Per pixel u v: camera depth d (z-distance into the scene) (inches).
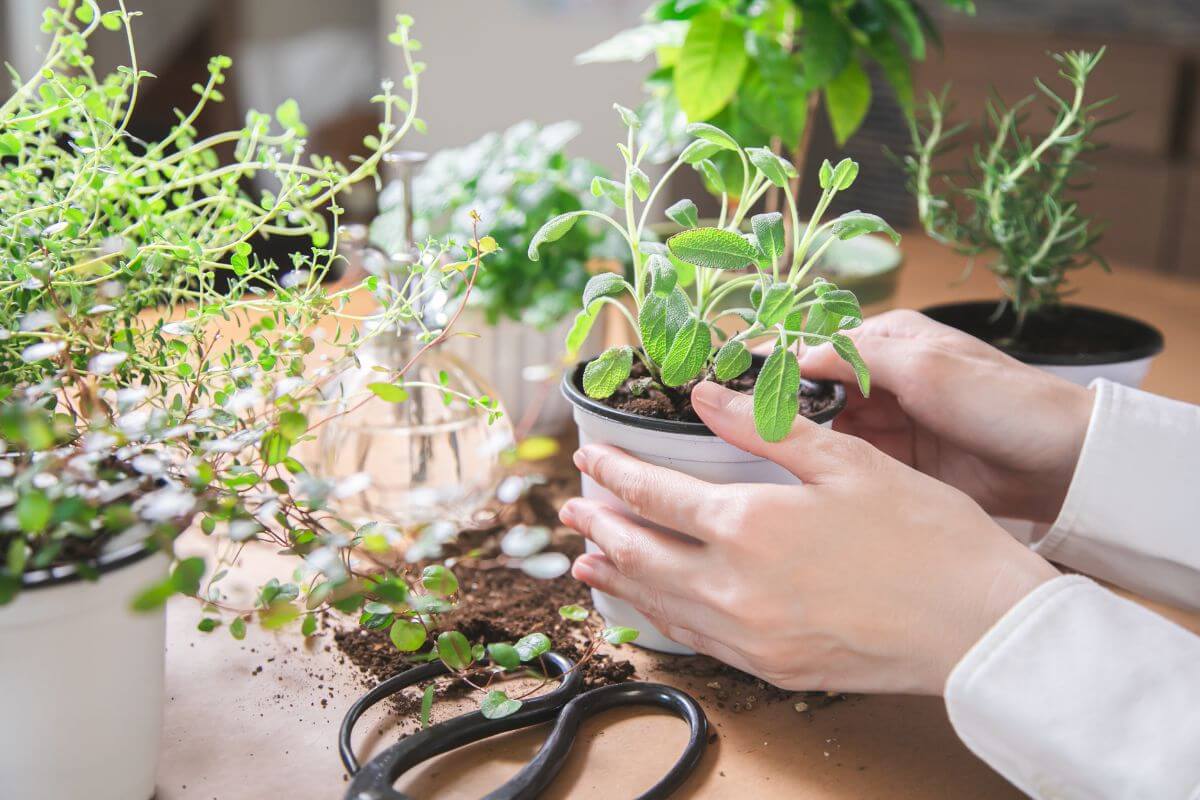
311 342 20.2
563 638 22.5
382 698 20.4
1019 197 28.7
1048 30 84.5
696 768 18.8
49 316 16.5
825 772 18.9
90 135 22.1
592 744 19.3
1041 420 23.1
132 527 15.2
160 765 18.6
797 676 19.2
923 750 19.6
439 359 26.9
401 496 26.0
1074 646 16.9
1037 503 26.4
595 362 21.2
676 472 20.0
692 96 30.5
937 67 89.5
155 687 17.0
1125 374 27.1
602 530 20.8
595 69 103.3
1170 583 22.5
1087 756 16.2
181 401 18.7
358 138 93.7
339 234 23.5
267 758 18.8
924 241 53.8
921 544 18.2
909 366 23.7
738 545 18.3
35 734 15.4
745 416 19.2
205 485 16.1
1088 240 28.2
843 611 18.1
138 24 76.0
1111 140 81.7
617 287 20.7
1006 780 18.8
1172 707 16.2
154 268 20.3
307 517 18.5
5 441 16.5
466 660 19.2
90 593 14.9
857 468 18.9
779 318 19.0
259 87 84.7
